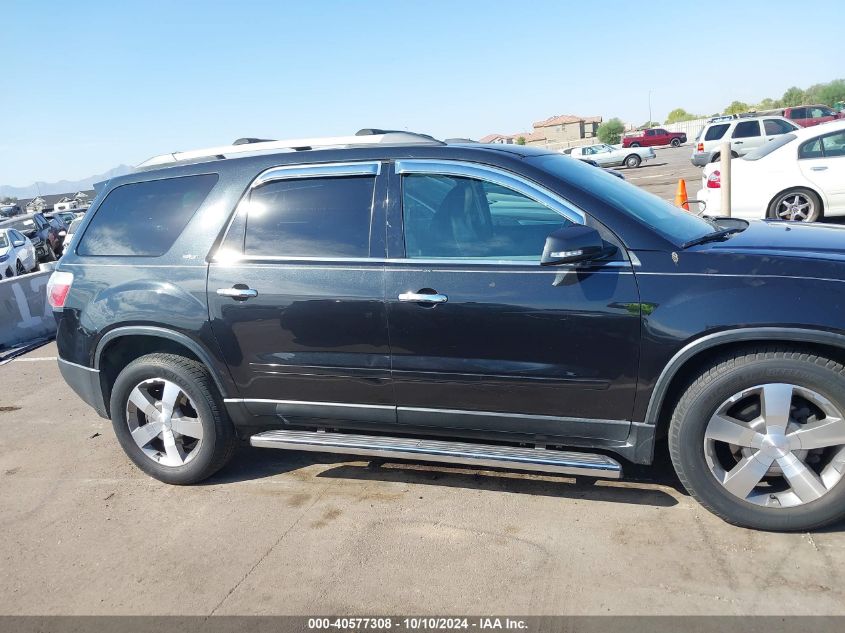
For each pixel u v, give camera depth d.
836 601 2.50
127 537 3.42
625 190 3.42
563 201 3.06
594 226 3.00
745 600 2.55
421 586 2.81
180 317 3.57
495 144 3.59
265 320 3.43
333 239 3.36
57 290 3.96
